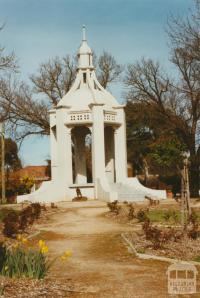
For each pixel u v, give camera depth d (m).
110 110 44.94
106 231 22.97
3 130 47.97
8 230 20.25
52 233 22.69
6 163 61.06
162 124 48.94
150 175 64.94
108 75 57.78
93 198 43.56
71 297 10.88
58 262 15.31
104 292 11.36
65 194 43.81
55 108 45.81
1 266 12.18
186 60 41.41
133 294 11.17
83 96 45.34
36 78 54.72
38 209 29.39
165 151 40.50
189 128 45.81
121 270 13.92
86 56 47.25
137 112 49.91
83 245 18.95
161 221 25.08
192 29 39.09
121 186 42.62
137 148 59.31
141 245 17.70
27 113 51.69
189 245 17.56
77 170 47.69
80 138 47.94
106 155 47.69
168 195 50.97
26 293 10.91
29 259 12.28
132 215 26.62
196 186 45.94
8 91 50.72
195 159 45.06
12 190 55.56
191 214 23.27
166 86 46.62
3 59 29.45
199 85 43.22
